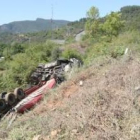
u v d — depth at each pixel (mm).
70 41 68750
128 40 17438
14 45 61344
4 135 7441
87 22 60219
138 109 5918
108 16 54531
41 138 6328
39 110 8594
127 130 5520
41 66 13883
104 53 12188
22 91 11469
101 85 7414
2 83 23281
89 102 6691
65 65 13281
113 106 6125
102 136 5500
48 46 40312
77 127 6020
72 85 9344
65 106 7402
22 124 7711
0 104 10883
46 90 10422
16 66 24094
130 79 7000
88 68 10250
